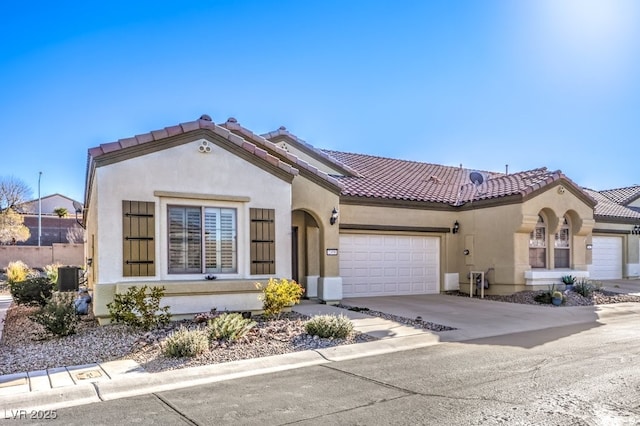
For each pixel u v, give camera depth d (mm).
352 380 7445
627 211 26812
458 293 19734
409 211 19078
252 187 12984
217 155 12531
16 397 6590
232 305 12367
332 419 5770
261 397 6641
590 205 19812
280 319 12141
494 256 18641
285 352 9148
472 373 7781
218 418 5848
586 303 16891
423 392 6773
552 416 5758
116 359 8602
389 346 9969
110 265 11211
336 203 15984
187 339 8781
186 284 11727
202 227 12359
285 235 13422
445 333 11289
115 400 6613
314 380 7473
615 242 25734
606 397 6449
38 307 15320
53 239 49656
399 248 19078
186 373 7777
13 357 8750
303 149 19234
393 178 21609
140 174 11578
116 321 10750
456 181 23562
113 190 11297
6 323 12891
